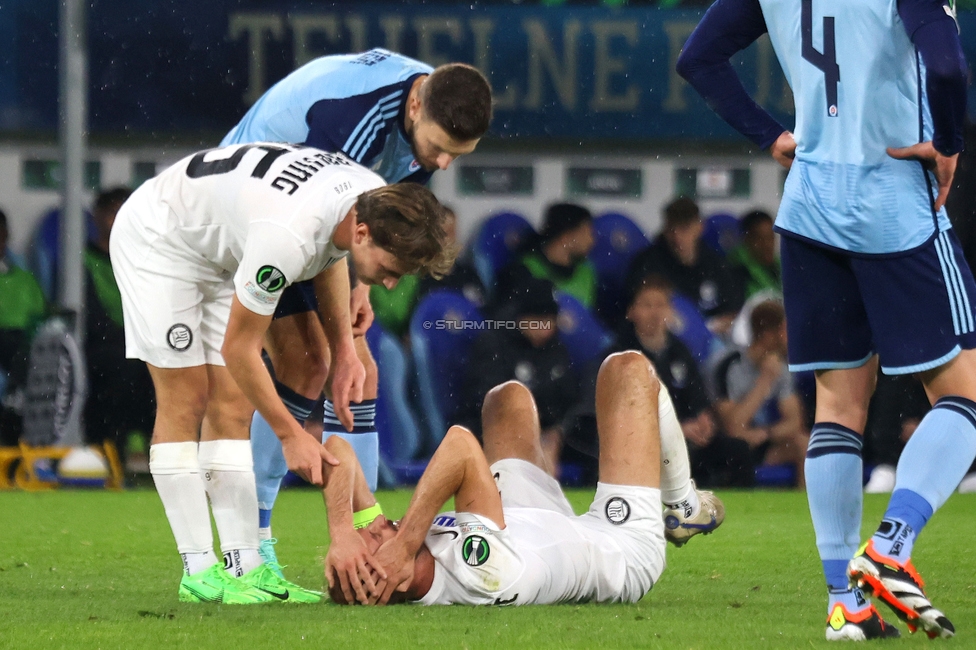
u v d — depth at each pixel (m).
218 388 13.76
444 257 11.89
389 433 34.25
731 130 36.84
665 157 36.91
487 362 34.38
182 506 13.58
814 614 12.18
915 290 10.52
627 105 36.81
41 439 33.69
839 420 11.08
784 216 11.14
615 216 36.66
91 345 34.84
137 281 13.48
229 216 12.77
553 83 36.72
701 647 9.85
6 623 11.50
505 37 36.53
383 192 11.69
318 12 36.41
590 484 34.69
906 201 10.52
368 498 12.94
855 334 11.03
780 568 17.34
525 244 35.56
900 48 10.48
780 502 30.00
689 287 35.25
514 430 13.32
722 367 34.97
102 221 35.09
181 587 13.59
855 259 10.70
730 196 36.81
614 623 11.18
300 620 11.42
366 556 12.27
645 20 36.66
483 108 15.02
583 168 36.84
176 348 13.37
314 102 15.56
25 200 35.62
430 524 12.27
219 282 13.59
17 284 34.19
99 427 34.47
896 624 11.51
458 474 12.18
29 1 35.41
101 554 19.39
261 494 15.77
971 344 10.57
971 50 35.34
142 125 36.38
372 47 36.50
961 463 10.29
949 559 18.05
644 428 13.14
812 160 10.89
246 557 13.65
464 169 36.50
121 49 36.06
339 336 14.50
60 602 13.43
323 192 12.19
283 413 12.54
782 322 34.84
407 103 15.49
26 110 35.53
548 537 12.48
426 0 36.44
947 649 9.69
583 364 34.97
